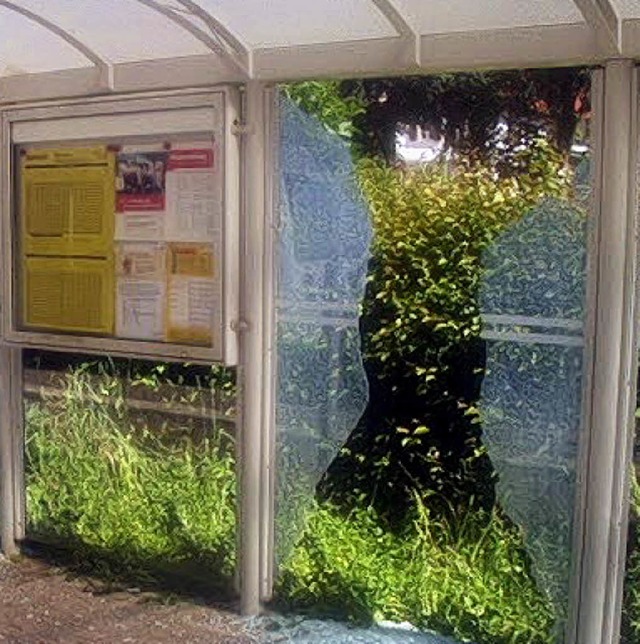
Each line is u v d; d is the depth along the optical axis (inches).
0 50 175.2
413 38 140.9
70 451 192.2
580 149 138.2
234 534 172.9
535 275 143.4
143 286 168.2
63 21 157.9
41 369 194.5
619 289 131.3
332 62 148.6
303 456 165.2
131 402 184.4
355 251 158.2
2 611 168.9
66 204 176.1
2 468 195.5
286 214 161.6
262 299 161.0
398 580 159.5
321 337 161.6
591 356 134.3
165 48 161.5
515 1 129.0
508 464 147.6
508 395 147.0
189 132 160.2
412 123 152.3
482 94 146.3
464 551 152.9
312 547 165.9
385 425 158.7
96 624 164.1
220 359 159.6
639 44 126.4
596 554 134.0
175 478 179.9
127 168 168.2
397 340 156.5
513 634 148.3
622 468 133.5
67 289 177.3
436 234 152.0
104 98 168.2
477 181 147.8
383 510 160.1
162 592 177.3
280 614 166.6
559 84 139.4
